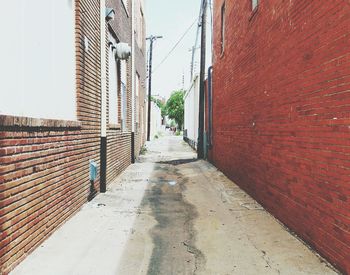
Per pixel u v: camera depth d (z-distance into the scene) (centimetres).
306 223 431
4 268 334
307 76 421
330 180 364
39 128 422
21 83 392
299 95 446
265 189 611
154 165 1321
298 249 415
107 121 828
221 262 383
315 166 400
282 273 354
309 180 418
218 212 598
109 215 573
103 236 466
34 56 430
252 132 701
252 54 696
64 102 546
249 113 725
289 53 482
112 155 899
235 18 880
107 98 828
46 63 470
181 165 1334
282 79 512
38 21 441
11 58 366
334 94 355
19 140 367
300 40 443
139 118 1789
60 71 528
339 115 345
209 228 506
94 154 715
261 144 633
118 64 1030
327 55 370
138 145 1727
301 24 440
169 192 778
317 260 382
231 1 940
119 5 1024
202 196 734
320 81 386
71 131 552
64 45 546
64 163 518
